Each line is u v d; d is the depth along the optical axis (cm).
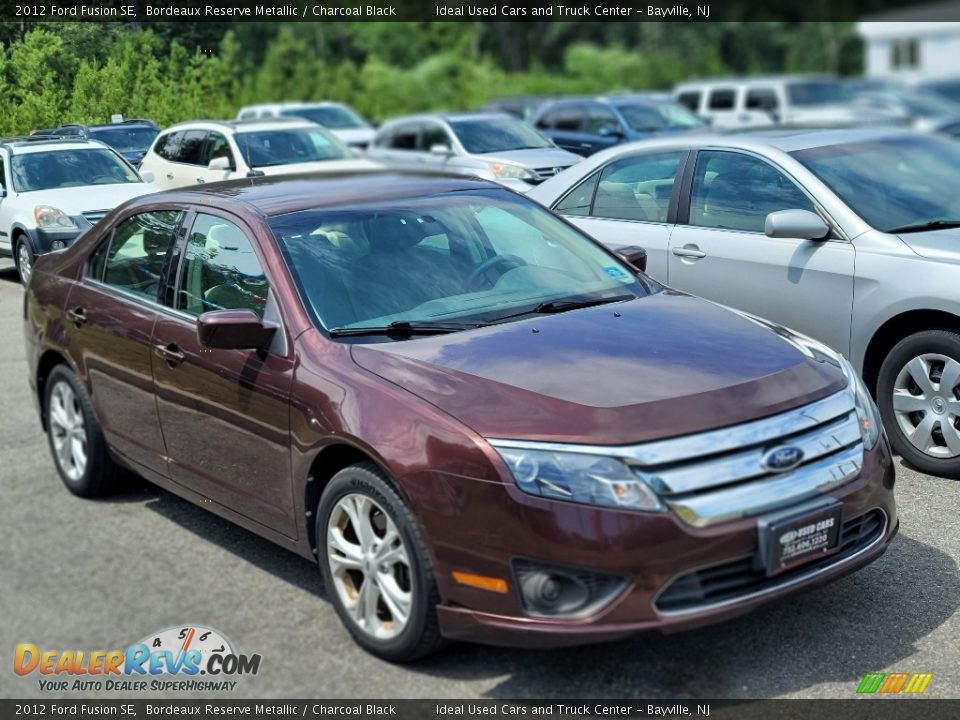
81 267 546
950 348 538
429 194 505
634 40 5316
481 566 348
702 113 2489
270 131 1236
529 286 467
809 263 600
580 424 350
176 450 474
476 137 1528
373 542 379
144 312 489
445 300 445
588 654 387
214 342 410
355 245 459
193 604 427
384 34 3700
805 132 700
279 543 432
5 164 971
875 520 390
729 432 354
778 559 349
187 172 1090
